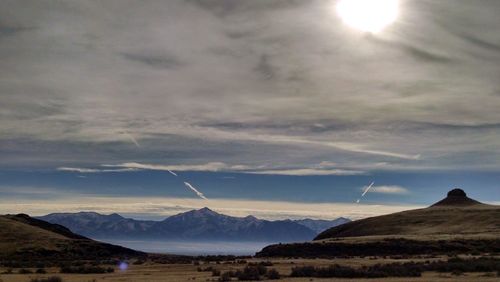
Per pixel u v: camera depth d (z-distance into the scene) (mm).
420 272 62594
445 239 127125
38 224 156375
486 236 134750
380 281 53188
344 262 92312
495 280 52094
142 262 101625
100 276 65312
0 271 75688
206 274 66250
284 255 131500
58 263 97938
